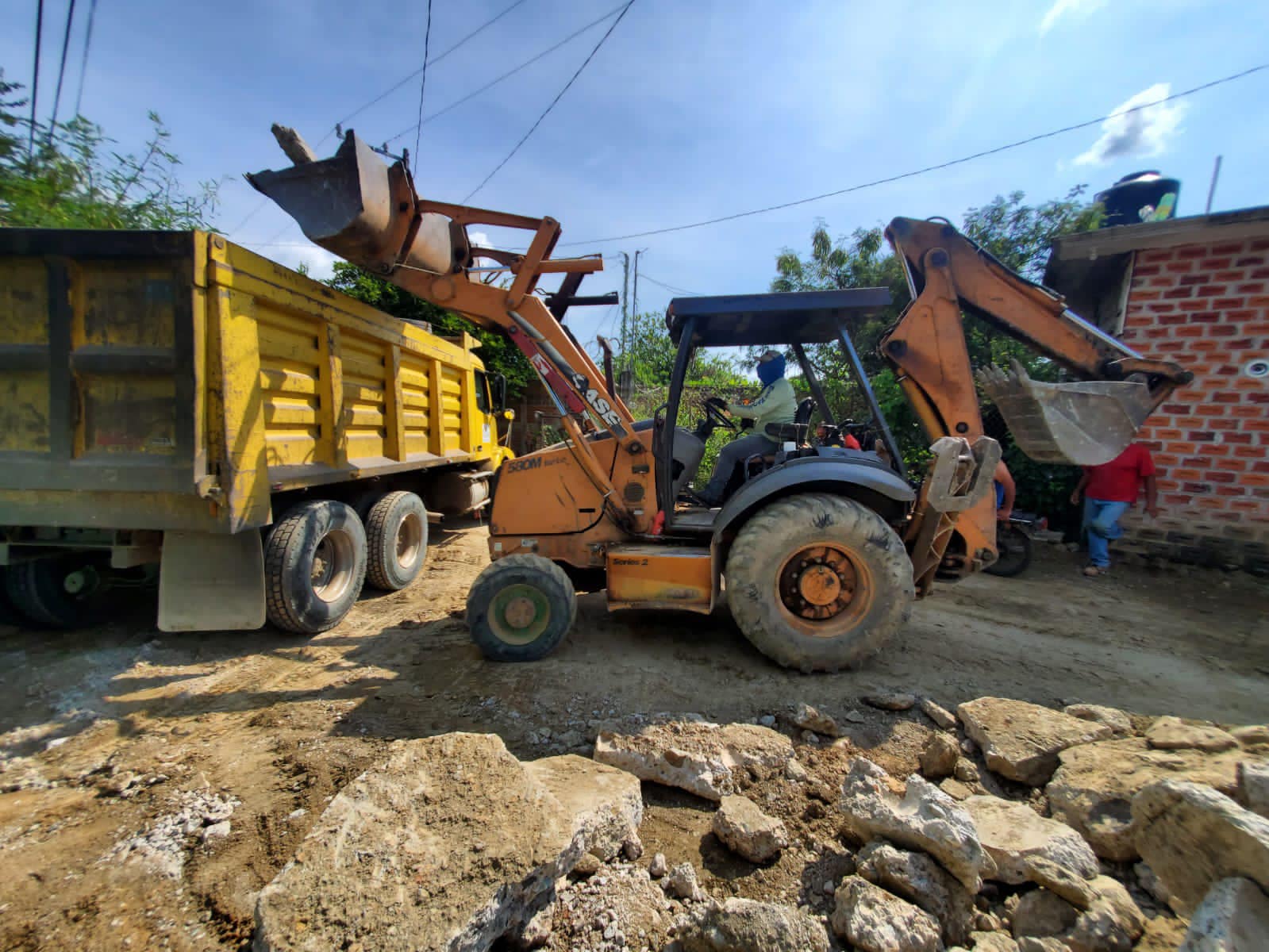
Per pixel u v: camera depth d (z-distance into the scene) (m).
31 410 3.08
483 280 4.20
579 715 2.95
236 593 3.39
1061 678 3.47
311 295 3.80
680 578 3.55
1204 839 1.65
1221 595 5.15
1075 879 1.76
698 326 3.94
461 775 1.98
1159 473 5.96
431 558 6.38
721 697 3.13
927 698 3.13
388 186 3.58
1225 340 5.66
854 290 3.47
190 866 1.95
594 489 3.99
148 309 2.96
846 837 2.13
